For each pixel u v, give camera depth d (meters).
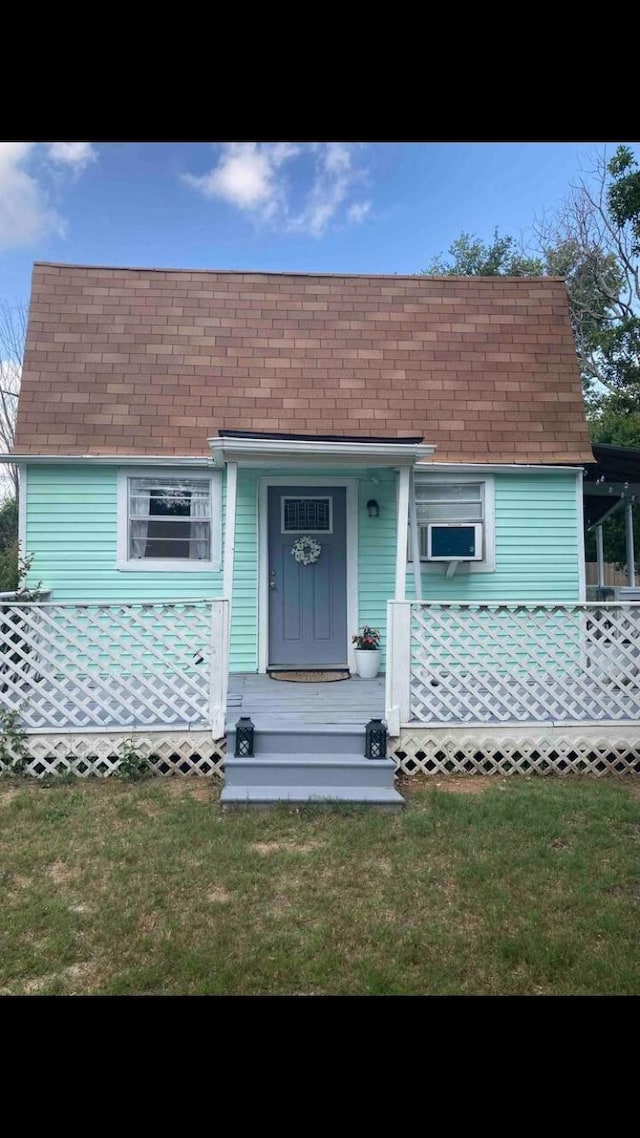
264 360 8.36
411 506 7.82
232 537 6.49
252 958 3.09
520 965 3.07
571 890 3.73
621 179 10.88
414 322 8.80
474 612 5.92
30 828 4.54
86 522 7.63
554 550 8.10
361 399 8.18
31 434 7.57
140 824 4.60
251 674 7.78
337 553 8.02
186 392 8.03
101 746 5.63
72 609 6.06
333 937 3.28
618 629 5.96
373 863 4.05
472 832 4.48
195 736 5.63
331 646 7.97
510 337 8.77
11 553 7.57
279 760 5.18
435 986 2.93
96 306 8.45
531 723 5.83
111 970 3.03
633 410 18.17
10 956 3.12
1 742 5.54
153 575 7.71
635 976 2.98
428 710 5.98
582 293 23.23
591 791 5.32
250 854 4.13
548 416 8.27
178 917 3.44
